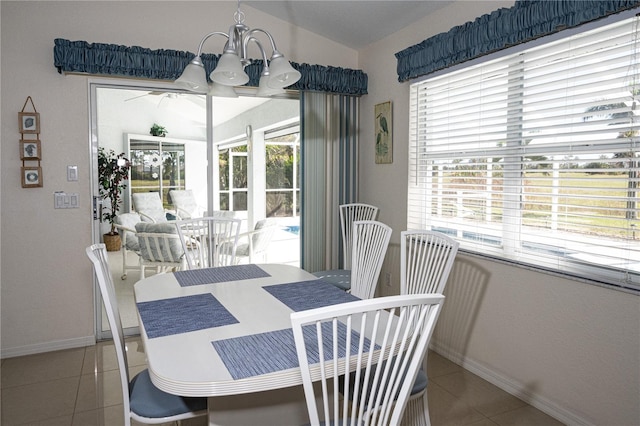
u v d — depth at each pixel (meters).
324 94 4.05
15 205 3.14
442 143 3.24
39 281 3.24
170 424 2.36
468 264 2.99
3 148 3.09
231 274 2.59
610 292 2.10
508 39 2.50
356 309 1.17
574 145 2.28
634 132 2.01
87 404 2.54
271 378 1.31
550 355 2.41
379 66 3.91
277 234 4.14
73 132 3.26
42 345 3.27
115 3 3.30
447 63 2.97
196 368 1.35
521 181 2.63
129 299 3.60
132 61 3.25
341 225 4.16
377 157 3.96
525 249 2.63
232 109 3.86
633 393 2.02
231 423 1.70
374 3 3.25
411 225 3.59
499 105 2.75
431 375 2.92
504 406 2.52
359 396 1.79
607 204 2.15
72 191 3.28
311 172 4.05
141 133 3.55
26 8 3.08
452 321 3.15
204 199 3.82
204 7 3.58
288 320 1.79
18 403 2.54
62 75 3.21
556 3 2.19
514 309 2.63
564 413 2.34
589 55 2.20
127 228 3.56
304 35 3.96
